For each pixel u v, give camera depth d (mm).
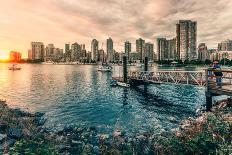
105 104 26594
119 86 44969
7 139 10711
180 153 8227
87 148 10742
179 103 26875
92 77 75250
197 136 8773
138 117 19812
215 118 11492
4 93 36562
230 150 7191
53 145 10672
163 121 18250
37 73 102250
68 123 17781
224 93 18188
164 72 31766
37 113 20391
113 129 15953
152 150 10055
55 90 40312
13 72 111375
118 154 9875
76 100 29484
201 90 39125
